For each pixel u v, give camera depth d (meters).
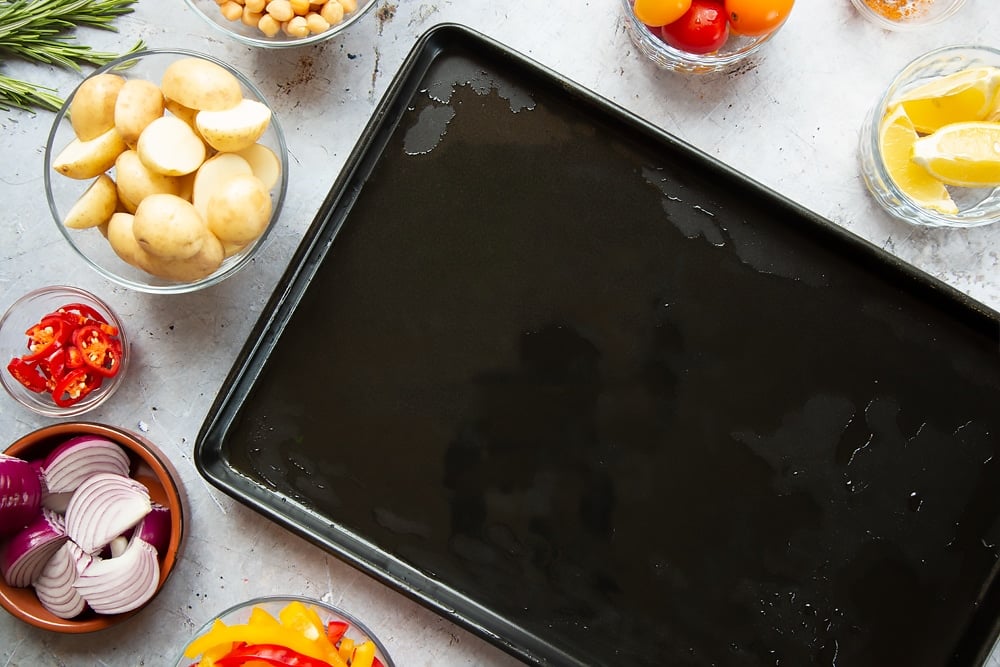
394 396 0.76
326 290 0.76
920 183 0.74
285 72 0.78
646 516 0.76
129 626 0.77
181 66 0.69
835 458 0.75
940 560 0.75
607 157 0.75
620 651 0.75
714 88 0.77
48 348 0.74
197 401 0.78
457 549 0.76
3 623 0.77
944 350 0.75
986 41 0.77
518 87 0.75
